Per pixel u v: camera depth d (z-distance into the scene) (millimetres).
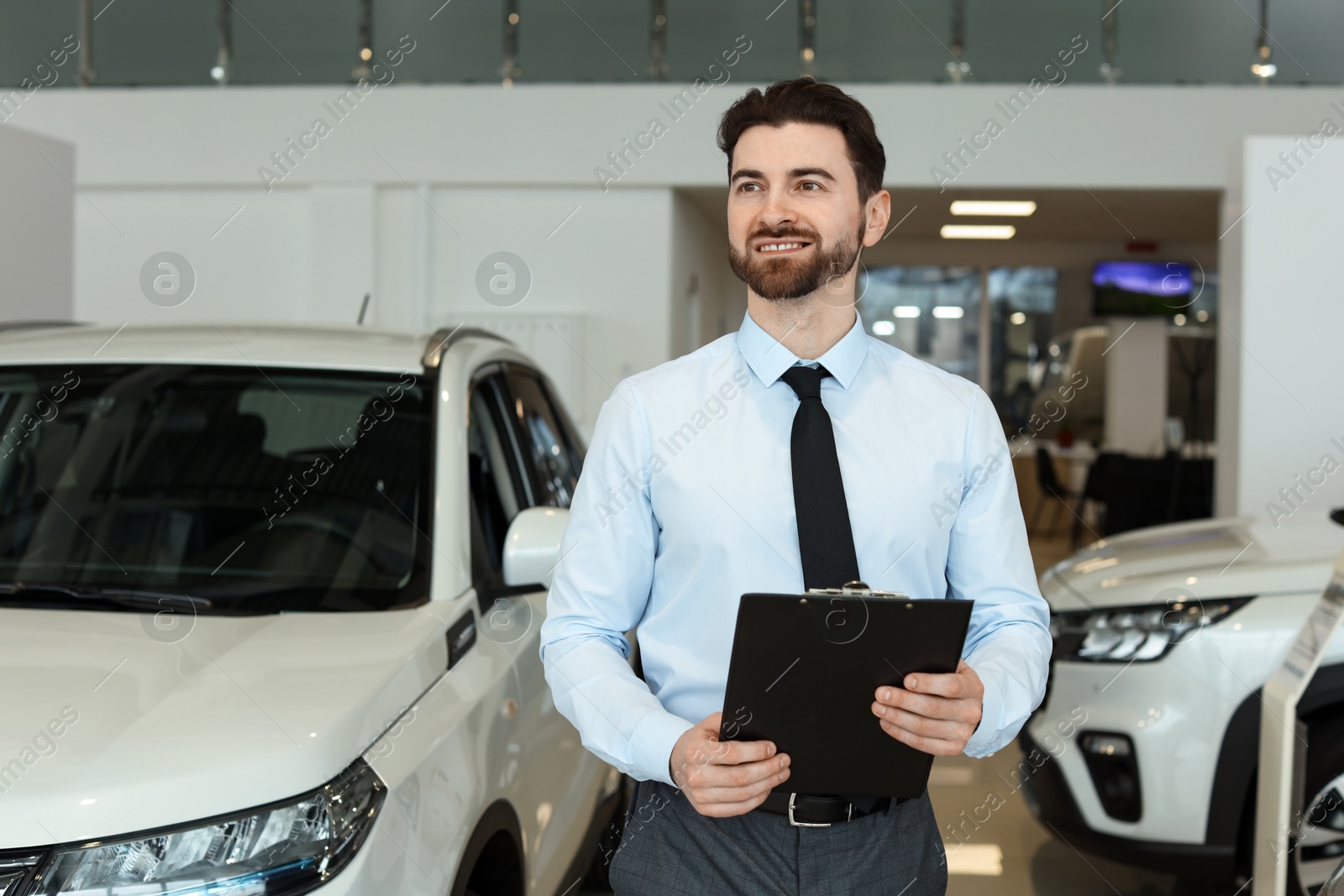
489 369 2482
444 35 8227
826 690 1074
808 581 1210
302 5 8250
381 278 8383
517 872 1874
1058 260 11922
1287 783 1759
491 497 2232
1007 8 7910
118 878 1221
